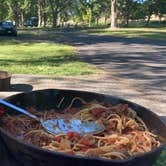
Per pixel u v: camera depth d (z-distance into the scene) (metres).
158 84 11.12
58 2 78.06
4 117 3.34
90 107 3.50
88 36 35.28
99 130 3.08
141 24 79.88
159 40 30.94
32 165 2.82
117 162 2.56
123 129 3.13
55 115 3.48
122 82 11.21
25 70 12.62
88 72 12.67
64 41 28.03
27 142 2.81
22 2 86.06
